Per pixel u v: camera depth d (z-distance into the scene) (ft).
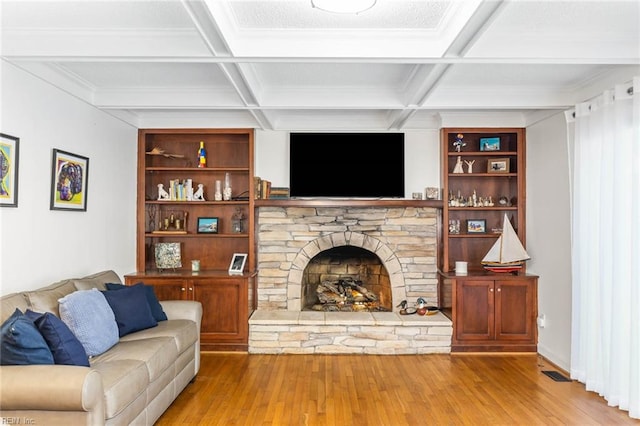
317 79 13.07
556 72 12.28
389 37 9.73
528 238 17.02
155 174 18.31
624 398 11.22
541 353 15.97
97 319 10.16
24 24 9.47
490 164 17.57
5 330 7.69
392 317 16.62
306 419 10.73
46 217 11.41
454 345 16.17
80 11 8.86
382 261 17.83
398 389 12.68
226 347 16.20
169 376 11.02
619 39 9.83
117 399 8.18
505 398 12.05
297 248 17.81
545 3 8.40
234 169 17.51
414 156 18.07
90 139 13.71
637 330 10.68
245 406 11.47
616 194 11.32
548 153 15.48
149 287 13.38
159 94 13.97
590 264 12.50
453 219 18.08
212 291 16.26
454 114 16.88
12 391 7.14
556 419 10.77
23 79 10.52
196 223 18.31
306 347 16.08
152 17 9.12
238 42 9.75
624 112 11.22
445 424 10.50
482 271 17.42
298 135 17.71
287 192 17.79
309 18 9.02
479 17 7.97
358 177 17.63
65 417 7.41
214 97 14.06
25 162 10.57
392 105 14.03
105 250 14.70
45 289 10.33
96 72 12.36
